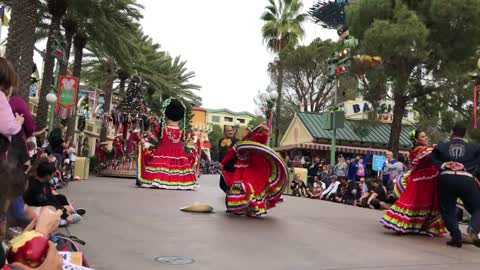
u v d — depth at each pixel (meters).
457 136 7.02
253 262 5.02
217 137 88.38
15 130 3.83
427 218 7.55
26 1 15.13
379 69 23.22
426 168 7.50
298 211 9.88
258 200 8.16
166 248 5.43
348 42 22.61
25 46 15.21
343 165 18.30
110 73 28.44
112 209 8.28
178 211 8.48
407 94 24.75
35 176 5.88
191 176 13.95
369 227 8.17
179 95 35.19
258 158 8.33
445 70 23.48
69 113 20.25
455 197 6.83
